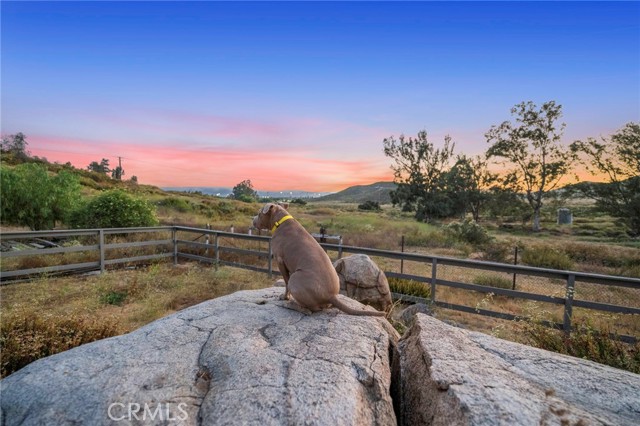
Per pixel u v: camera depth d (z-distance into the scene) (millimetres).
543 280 10914
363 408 1719
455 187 39844
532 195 35656
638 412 1658
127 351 2145
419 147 39562
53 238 12625
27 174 14258
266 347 2160
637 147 26344
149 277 8797
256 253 9750
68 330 4391
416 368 2119
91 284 8188
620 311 5098
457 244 18000
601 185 28453
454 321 6734
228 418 1559
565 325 5406
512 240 20359
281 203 3529
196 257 11016
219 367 1972
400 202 42219
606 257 15055
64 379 1861
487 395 1631
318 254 2949
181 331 2422
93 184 38469
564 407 1566
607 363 3412
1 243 11047
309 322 2633
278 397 1665
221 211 31875
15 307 6375
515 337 5535
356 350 2162
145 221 13539
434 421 1684
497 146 36000
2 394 1798
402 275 7203
